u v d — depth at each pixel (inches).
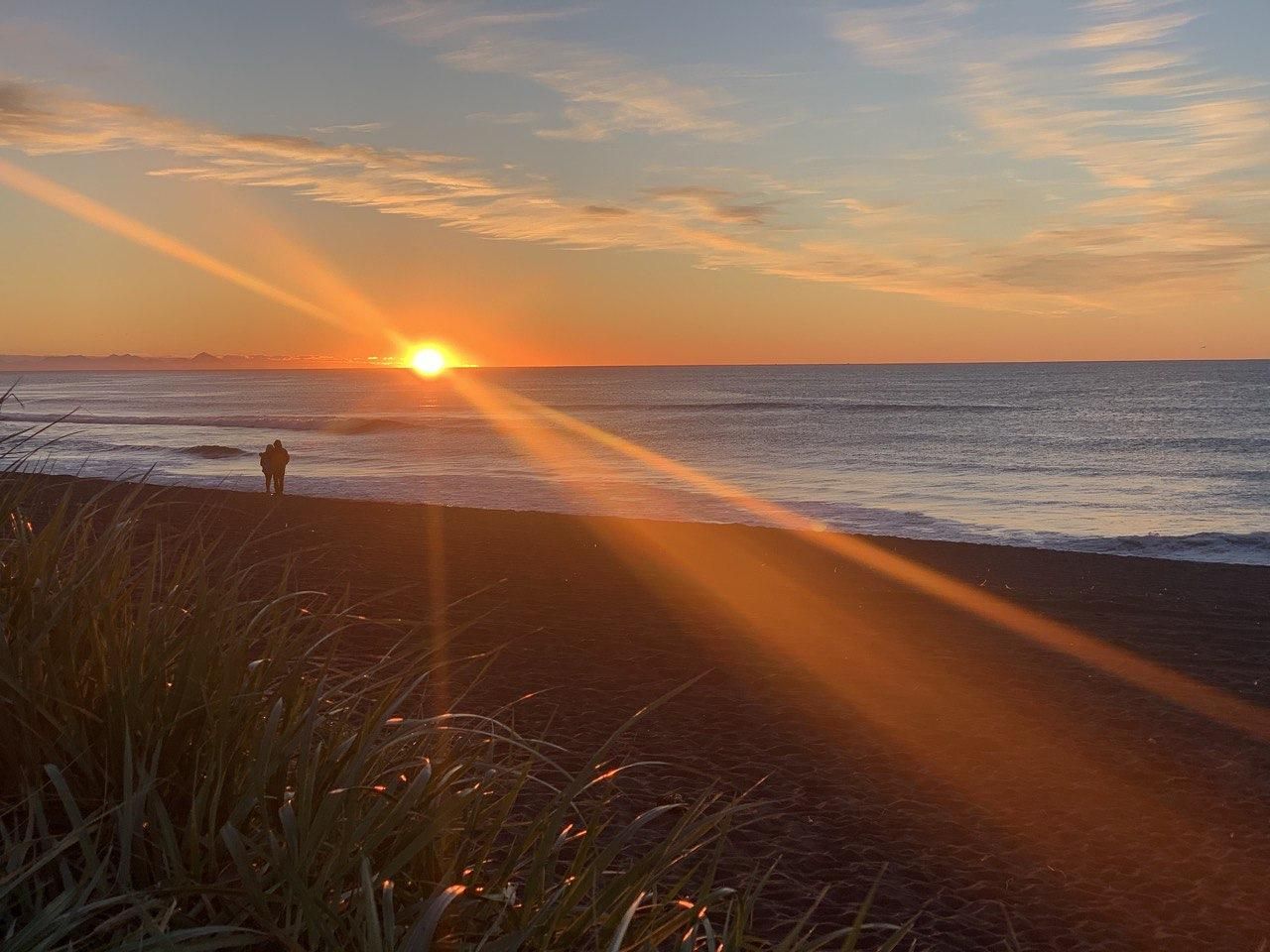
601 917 88.0
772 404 4365.2
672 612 463.8
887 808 239.3
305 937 81.5
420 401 5142.7
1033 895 201.6
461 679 307.1
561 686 312.2
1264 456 1950.1
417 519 792.9
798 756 269.6
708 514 1099.9
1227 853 230.2
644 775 239.6
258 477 1379.2
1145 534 1042.7
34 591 102.5
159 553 122.2
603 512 1104.2
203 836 85.6
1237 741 314.8
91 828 83.7
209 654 100.3
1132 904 201.8
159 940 71.5
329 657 110.3
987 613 514.0
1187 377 6806.1
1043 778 270.8
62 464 1503.4
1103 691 366.6
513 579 524.7
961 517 1167.0
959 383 6702.8
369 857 84.3
